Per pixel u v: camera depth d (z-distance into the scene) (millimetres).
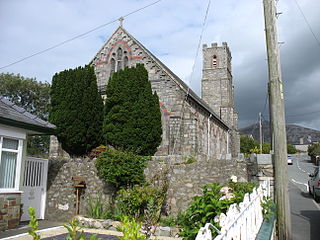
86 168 13109
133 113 17703
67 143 16734
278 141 8141
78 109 16875
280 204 7887
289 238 7719
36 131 11266
